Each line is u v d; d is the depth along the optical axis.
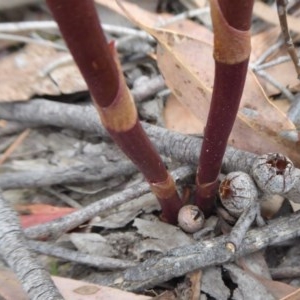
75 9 0.12
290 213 0.23
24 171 0.27
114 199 0.23
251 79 0.24
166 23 0.29
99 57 0.13
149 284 0.22
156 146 0.25
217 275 0.22
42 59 0.28
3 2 0.30
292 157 0.24
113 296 0.21
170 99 0.28
